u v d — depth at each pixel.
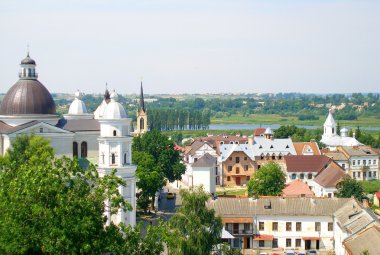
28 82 152.38
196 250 97.44
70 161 78.81
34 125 144.12
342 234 120.69
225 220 133.88
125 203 77.38
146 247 75.12
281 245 134.88
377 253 98.00
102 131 134.38
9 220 70.62
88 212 72.56
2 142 144.88
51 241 69.12
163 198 197.25
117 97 137.25
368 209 126.25
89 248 69.62
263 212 135.12
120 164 132.12
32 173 74.69
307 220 134.75
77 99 182.62
